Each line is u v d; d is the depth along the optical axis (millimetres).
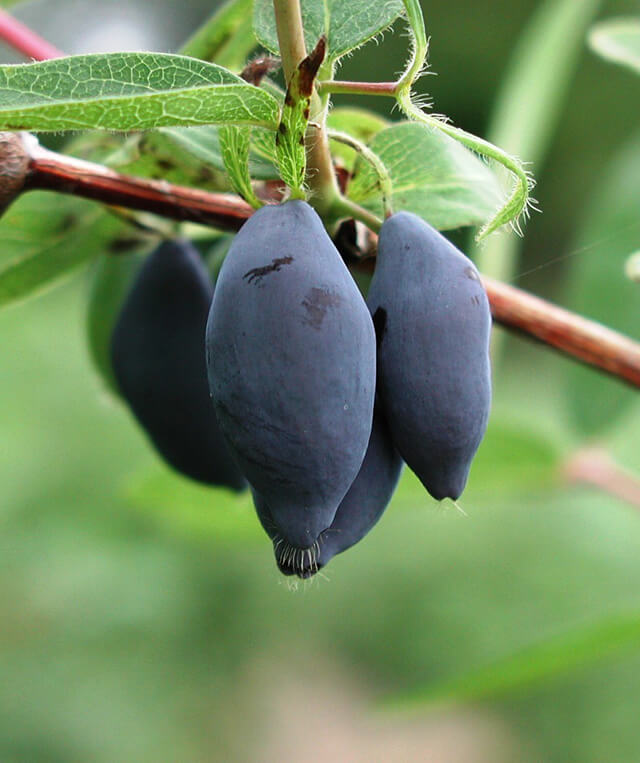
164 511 252
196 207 177
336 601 727
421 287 153
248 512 250
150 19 454
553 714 695
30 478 629
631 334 230
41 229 195
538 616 655
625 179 234
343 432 147
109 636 636
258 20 161
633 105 854
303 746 786
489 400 153
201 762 674
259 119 152
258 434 147
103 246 198
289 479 147
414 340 152
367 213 160
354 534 154
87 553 630
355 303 149
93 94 150
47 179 174
